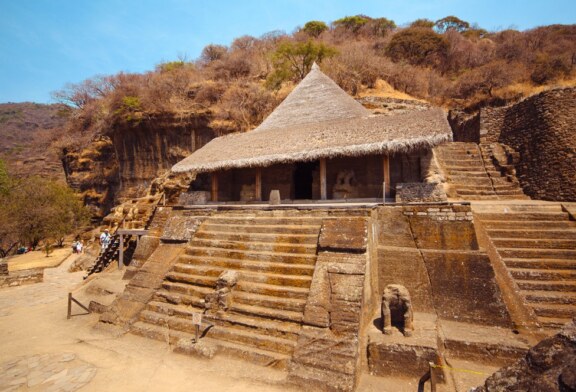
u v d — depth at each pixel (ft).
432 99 92.89
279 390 15.93
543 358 8.33
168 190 57.88
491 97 84.28
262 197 41.91
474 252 21.49
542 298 20.83
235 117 83.82
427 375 15.81
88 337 23.24
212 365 18.19
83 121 121.08
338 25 145.79
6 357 20.66
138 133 91.09
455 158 49.24
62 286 45.32
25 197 83.76
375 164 34.35
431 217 24.07
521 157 46.96
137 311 24.14
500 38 128.26
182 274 25.98
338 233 22.12
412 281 22.35
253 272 23.59
